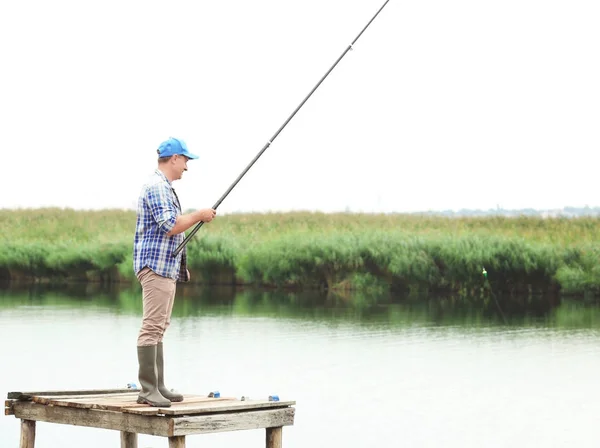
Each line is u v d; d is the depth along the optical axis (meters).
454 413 11.33
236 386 12.74
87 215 41.88
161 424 6.96
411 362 14.71
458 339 17.02
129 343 16.39
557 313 21.34
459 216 37.06
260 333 17.81
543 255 26.23
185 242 7.38
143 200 7.34
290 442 10.02
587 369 14.09
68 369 13.81
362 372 13.79
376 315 20.83
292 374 13.62
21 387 12.34
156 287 7.31
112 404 7.31
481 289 26.67
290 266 28.64
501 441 10.00
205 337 17.27
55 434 10.43
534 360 14.89
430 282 27.06
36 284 31.02
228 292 27.42
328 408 11.53
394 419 11.02
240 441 10.21
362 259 28.00
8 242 34.28
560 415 11.27
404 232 30.02
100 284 31.27
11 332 17.75
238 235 32.53
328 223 37.06
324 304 23.44
